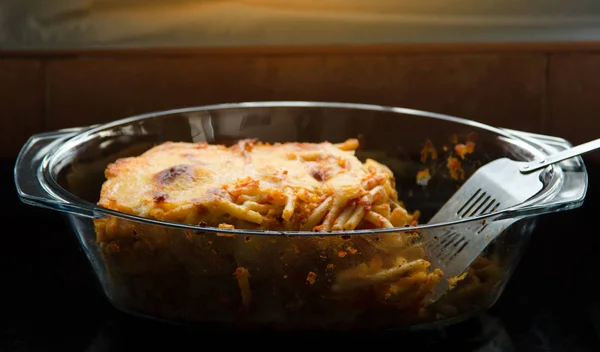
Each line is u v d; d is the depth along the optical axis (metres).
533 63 0.90
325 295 0.59
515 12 0.90
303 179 0.66
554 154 0.66
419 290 0.59
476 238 0.60
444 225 0.57
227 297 0.59
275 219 0.64
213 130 0.76
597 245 0.75
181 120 0.75
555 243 0.76
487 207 0.68
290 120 0.76
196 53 0.90
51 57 0.90
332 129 0.77
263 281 0.58
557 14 0.90
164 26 0.90
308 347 0.61
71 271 0.72
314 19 0.89
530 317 0.65
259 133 0.76
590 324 0.64
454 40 0.89
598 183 0.86
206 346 0.61
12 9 0.90
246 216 0.62
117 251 0.60
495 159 0.72
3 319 0.65
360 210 0.64
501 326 0.64
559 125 0.92
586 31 0.90
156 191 0.64
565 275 0.71
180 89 0.91
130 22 0.90
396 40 0.90
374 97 0.91
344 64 0.90
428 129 0.75
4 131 0.92
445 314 0.61
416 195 0.76
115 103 0.92
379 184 0.67
